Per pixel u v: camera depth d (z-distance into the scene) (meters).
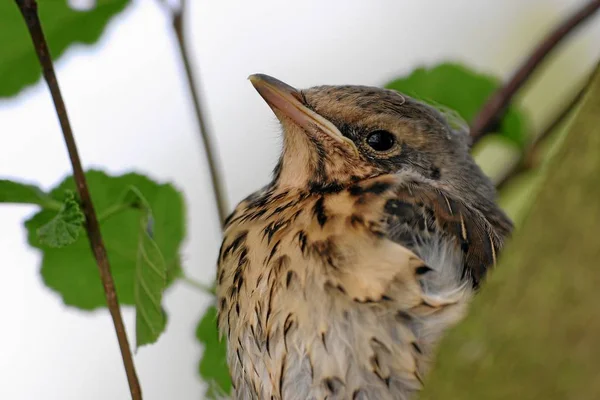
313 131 1.78
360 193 1.77
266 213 1.77
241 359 1.77
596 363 1.55
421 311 1.75
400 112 1.78
